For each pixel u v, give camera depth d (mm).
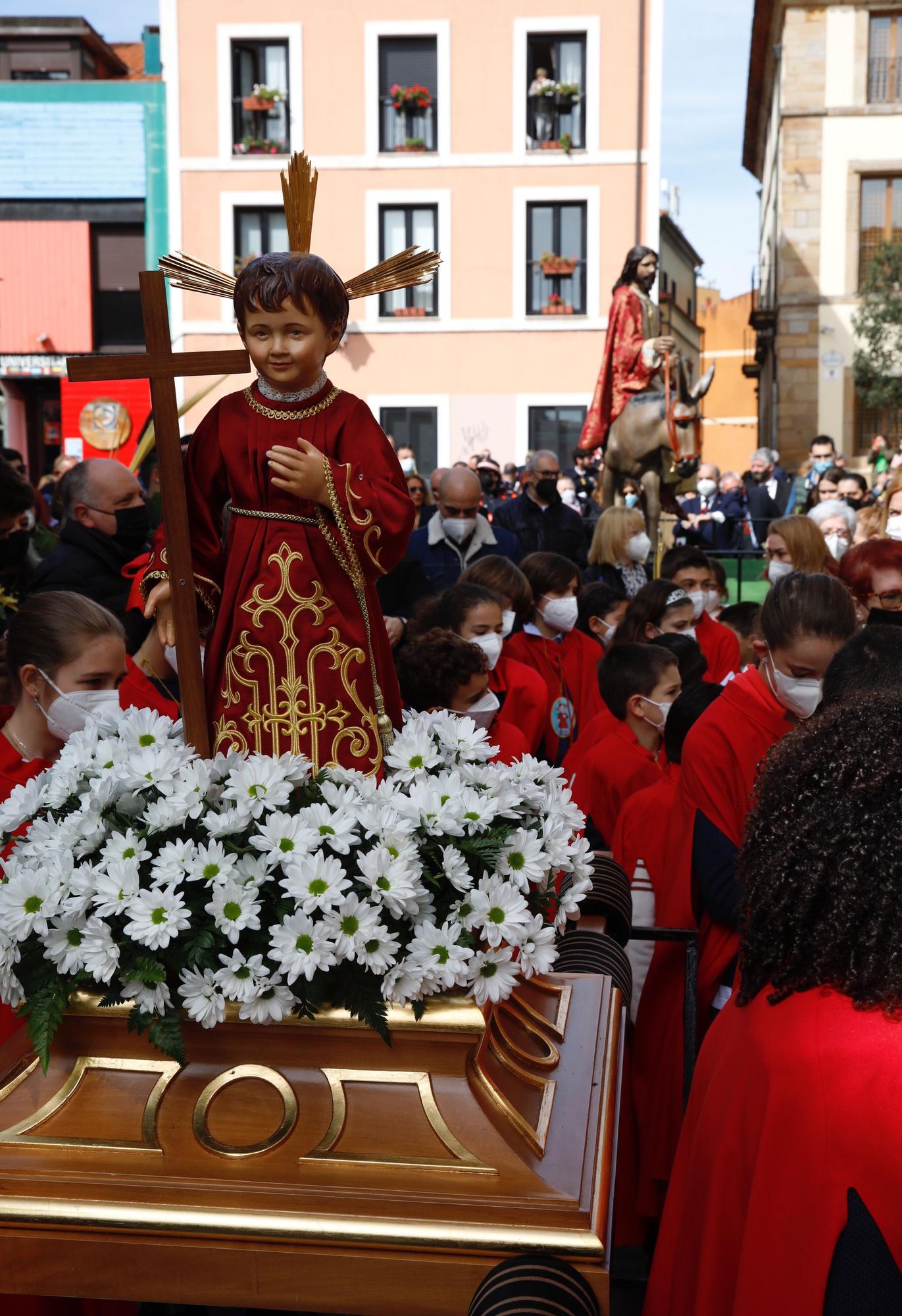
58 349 23891
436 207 23203
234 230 23281
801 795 1553
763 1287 1366
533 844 1887
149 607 2080
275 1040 1708
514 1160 1586
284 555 1994
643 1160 3084
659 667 3986
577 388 23266
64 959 1706
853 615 2861
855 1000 1440
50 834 1849
